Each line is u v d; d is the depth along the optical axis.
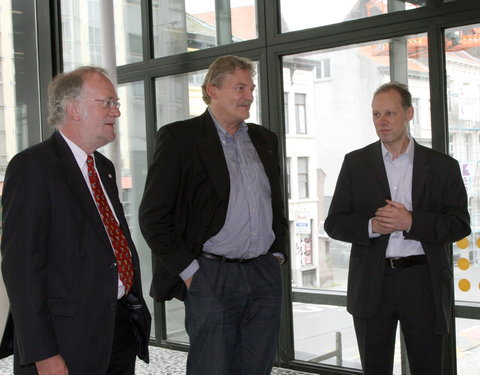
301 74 3.63
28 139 5.01
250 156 2.50
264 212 2.45
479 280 3.13
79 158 1.96
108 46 4.30
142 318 2.11
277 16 3.62
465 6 2.97
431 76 3.10
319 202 3.69
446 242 2.43
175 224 2.38
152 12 4.32
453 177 2.53
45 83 4.84
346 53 3.49
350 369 3.51
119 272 1.98
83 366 1.87
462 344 3.18
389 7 3.28
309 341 3.78
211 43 4.04
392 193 2.58
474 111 3.07
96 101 1.92
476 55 3.03
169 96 4.36
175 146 2.36
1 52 4.99
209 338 2.35
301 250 3.77
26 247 1.77
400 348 3.45
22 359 1.77
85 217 1.89
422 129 3.24
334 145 3.62
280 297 2.49
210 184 2.35
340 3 3.43
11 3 4.96
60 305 1.85
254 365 2.44
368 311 2.48
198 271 2.36
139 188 4.62
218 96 2.41
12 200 1.80
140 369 3.91
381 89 2.56
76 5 4.69
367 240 2.48
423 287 2.46
